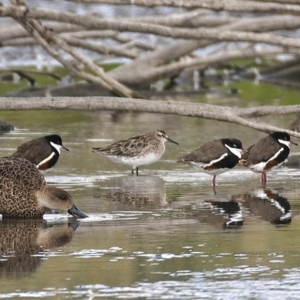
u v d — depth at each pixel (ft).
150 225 40.52
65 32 84.89
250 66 108.78
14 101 53.93
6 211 43.04
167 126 73.51
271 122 74.23
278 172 55.77
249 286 31.35
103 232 39.32
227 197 47.21
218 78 104.63
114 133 69.36
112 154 56.34
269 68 106.32
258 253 35.42
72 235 38.86
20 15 58.90
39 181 43.29
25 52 106.42
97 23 59.67
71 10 109.29
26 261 34.58
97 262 34.35
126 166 57.93
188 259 34.65
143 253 35.58
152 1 57.72
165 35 60.64
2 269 33.50
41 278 32.35
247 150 52.95
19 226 40.98
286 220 41.39
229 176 54.44
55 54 71.20
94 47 87.66
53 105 54.03
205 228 39.81
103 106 53.93
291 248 36.14
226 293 30.63
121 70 92.48
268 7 59.62
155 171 56.24
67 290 30.99
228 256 35.01
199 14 79.82
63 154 60.95
